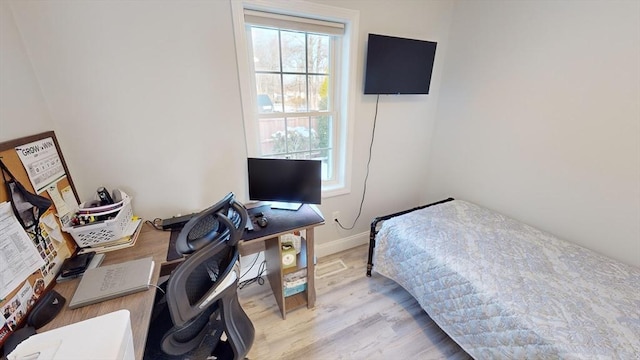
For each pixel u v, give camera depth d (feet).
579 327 3.42
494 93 6.59
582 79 5.07
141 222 4.87
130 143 4.62
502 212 6.91
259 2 4.83
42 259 3.17
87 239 3.90
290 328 5.35
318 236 7.55
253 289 6.40
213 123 5.20
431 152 8.66
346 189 7.41
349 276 6.92
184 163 5.16
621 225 4.92
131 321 2.75
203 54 4.74
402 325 5.42
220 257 3.17
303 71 6.17
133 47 4.23
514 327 3.68
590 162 5.17
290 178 5.56
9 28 3.35
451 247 5.20
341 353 4.84
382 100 7.09
